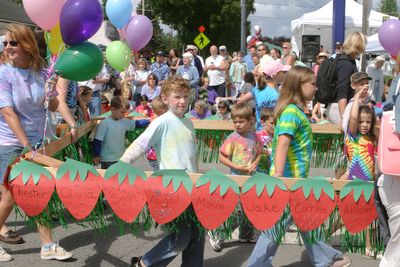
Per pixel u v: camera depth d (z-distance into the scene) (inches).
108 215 199.0
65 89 174.2
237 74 538.3
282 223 127.7
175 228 127.0
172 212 121.8
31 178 124.8
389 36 217.0
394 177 117.3
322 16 647.8
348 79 217.9
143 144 129.5
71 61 141.3
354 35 219.5
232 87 543.8
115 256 167.9
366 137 170.1
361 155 169.3
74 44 144.0
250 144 175.2
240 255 169.6
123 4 241.4
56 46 161.6
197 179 121.9
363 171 169.3
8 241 176.9
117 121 207.0
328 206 121.9
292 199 121.4
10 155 149.9
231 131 235.8
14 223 199.2
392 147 115.0
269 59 273.7
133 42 251.4
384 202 120.0
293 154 132.0
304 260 165.2
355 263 162.7
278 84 297.9
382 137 117.1
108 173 123.0
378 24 591.8
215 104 462.0
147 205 125.3
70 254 162.6
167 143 131.6
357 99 171.2
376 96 450.0
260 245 132.4
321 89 225.8
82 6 137.8
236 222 130.2
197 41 848.9
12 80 145.9
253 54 506.3
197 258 135.0
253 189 121.4
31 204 125.3
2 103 144.0
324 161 231.0
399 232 119.7
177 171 121.4
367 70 450.3
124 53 247.0
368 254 161.9
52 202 129.9
